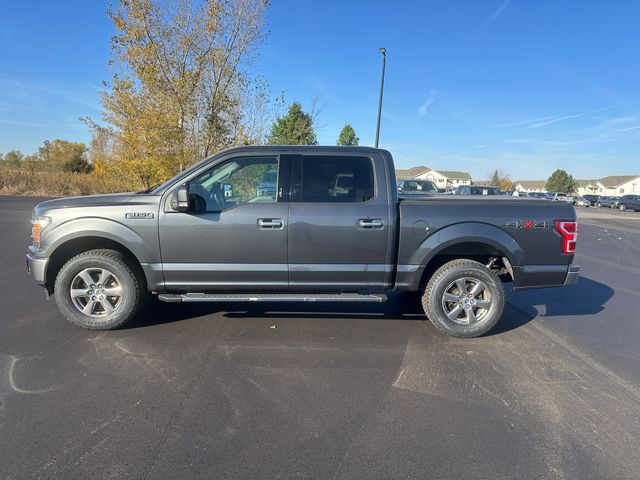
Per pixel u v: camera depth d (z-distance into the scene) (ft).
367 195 14.06
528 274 14.37
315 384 10.97
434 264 15.12
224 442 8.46
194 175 13.82
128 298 13.94
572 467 7.97
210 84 60.03
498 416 9.66
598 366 12.44
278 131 104.27
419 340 14.12
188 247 13.62
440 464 7.97
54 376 10.98
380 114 64.90
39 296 17.71
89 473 7.50
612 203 159.43
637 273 26.91
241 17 57.72
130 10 52.08
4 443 8.23
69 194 92.84
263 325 15.12
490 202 14.28
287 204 13.80
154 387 10.57
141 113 54.19
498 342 14.17
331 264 13.99
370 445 8.50
